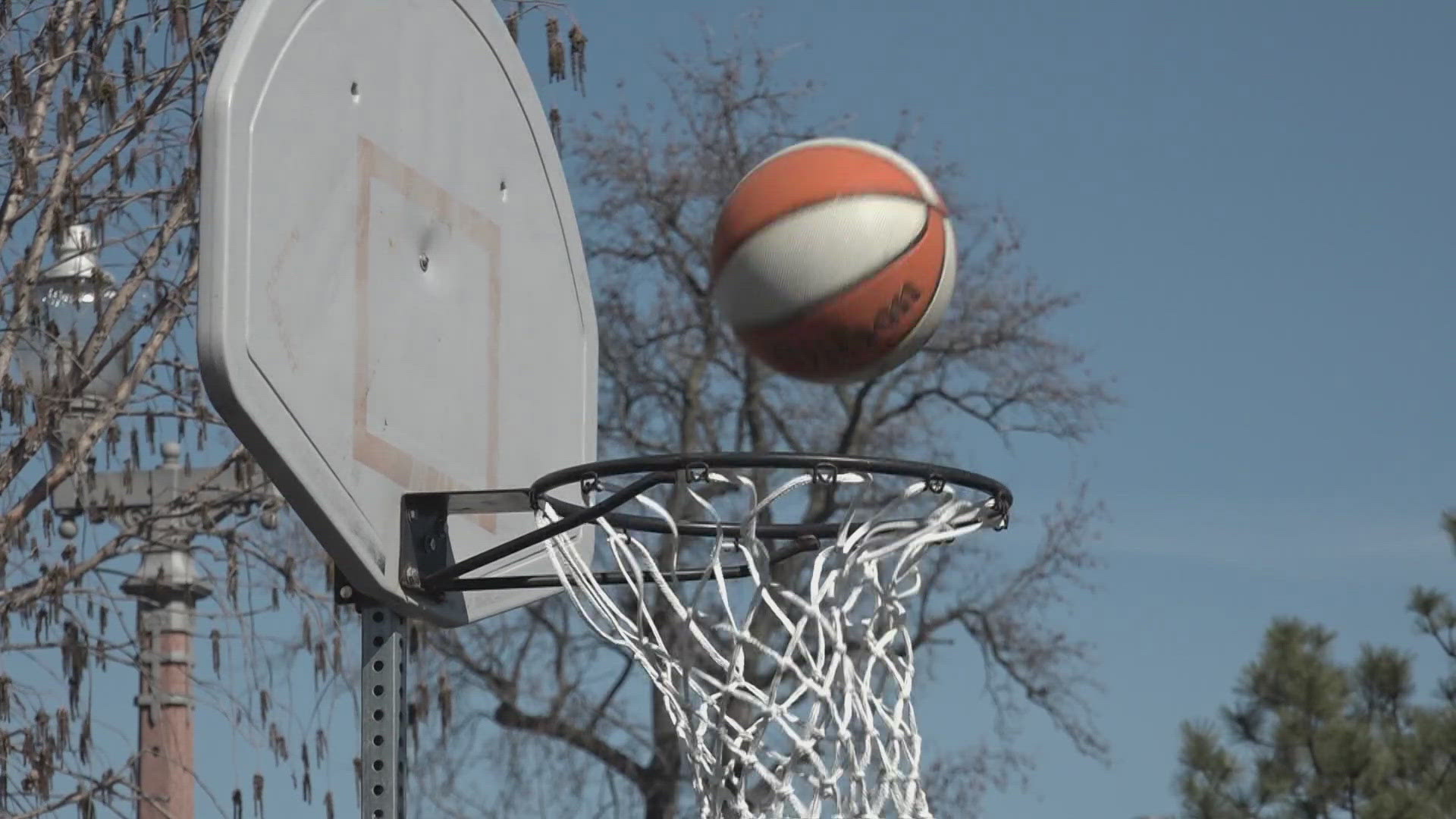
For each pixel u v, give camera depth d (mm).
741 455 5273
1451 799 14344
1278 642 15141
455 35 5941
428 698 9969
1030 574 19828
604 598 5562
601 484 5512
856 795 5203
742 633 5234
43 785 8594
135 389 9773
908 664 5438
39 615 9117
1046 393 19484
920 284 5086
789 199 5074
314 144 5180
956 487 5508
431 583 5496
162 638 10367
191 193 9711
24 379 9594
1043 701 19641
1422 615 15805
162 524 10391
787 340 5102
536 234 6262
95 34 9781
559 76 9609
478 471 5801
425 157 5711
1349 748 14422
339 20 5344
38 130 9602
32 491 9531
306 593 9773
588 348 6488
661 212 18828
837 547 5406
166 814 9234
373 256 5406
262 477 10172
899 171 5176
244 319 4805
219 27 9867
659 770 18500
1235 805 14578
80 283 9789
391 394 5418
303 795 9141
